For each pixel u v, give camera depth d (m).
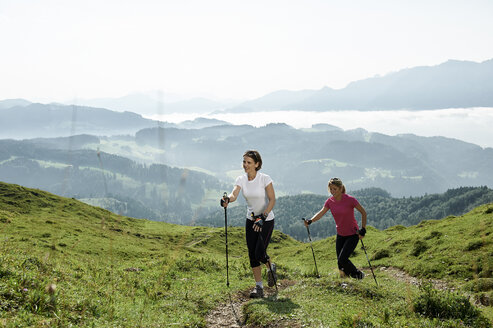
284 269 16.88
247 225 9.76
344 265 11.30
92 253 25.97
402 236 30.33
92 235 37.84
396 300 8.87
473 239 20.67
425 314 7.61
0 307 5.97
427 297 7.89
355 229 11.48
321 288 9.66
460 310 7.50
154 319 7.50
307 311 7.84
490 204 29.58
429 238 25.19
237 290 11.06
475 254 18.41
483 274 14.80
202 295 10.05
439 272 18.23
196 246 54.12
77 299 7.50
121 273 13.16
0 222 33.41
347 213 11.37
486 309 10.07
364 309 7.79
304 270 17.23
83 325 6.32
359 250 31.94
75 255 19.03
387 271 21.73
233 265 16.58
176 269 14.21
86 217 59.12
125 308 8.05
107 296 8.81
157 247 39.16
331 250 36.31
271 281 10.39
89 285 9.36
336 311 7.73
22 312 6.05
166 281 11.86
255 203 9.45
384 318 7.04
